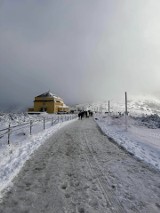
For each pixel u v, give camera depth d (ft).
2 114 123.34
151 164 32.48
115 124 113.09
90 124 111.14
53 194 20.40
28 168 28.81
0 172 26.02
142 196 20.44
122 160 34.76
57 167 29.60
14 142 46.47
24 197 19.60
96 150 42.37
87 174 26.78
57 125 96.37
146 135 70.59
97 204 18.48
